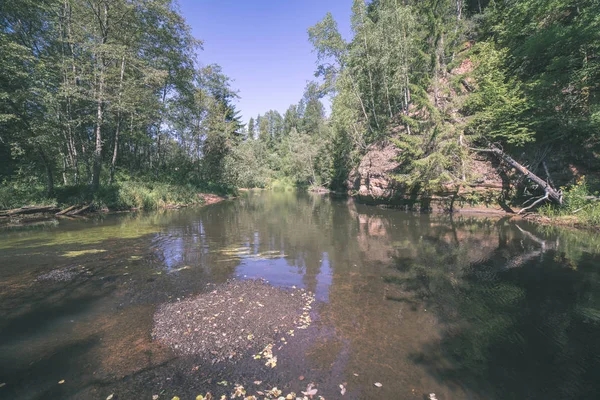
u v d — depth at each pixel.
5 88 13.59
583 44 12.99
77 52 17.50
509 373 3.49
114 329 4.45
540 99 14.13
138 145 26.62
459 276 6.76
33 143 13.98
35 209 14.00
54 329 4.44
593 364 3.65
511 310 5.08
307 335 4.30
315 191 43.47
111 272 7.04
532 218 13.65
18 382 3.32
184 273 7.05
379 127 23.98
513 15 16.69
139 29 18.47
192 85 25.97
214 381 3.35
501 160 15.97
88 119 17.05
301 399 3.06
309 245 9.90
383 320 4.75
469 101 14.78
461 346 4.04
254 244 10.05
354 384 3.30
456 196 16.55
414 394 3.15
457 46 18.02
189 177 27.33
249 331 4.39
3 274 6.81
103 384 3.30
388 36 20.14
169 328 4.46
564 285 6.10
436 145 15.50
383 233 11.78
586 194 12.32
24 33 15.60
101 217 15.20
